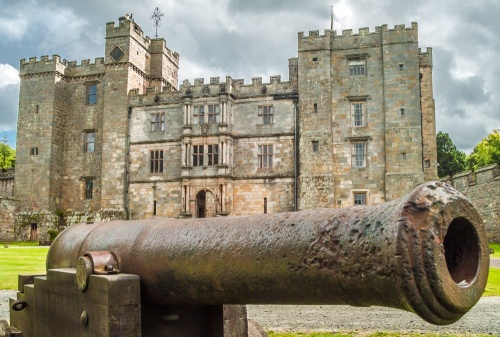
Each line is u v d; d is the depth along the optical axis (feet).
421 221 8.46
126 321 13.51
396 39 139.23
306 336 32.58
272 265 10.87
